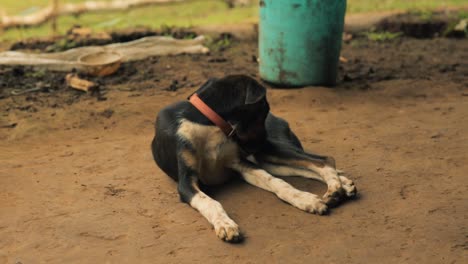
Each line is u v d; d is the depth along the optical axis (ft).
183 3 19.84
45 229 8.18
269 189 8.58
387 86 11.23
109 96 11.07
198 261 7.84
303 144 9.48
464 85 11.19
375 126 9.84
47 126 10.16
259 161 8.91
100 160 9.27
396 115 10.14
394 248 7.88
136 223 8.23
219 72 12.05
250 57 13.42
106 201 8.54
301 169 8.76
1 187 8.76
